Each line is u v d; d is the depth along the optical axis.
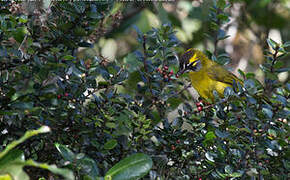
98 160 6.59
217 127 7.33
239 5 14.55
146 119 7.17
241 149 6.39
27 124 6.18
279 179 6.72
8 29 6.25
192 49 12.23
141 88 7.59
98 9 6.42
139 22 12.18
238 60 14.67
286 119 7.32
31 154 6.44
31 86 5.79
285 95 6.85
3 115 6.08
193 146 7.20
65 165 5.49
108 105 6.48
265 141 6.41
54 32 6.33
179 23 13.44
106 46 11.62
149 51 7.35
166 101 7.92
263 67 6.68
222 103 7.16
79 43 6.47
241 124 6.81
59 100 6.05
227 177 6.27
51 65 5.73
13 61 6.13
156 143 7.21
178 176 6.99
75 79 6.20
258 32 14.74
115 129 6.65
